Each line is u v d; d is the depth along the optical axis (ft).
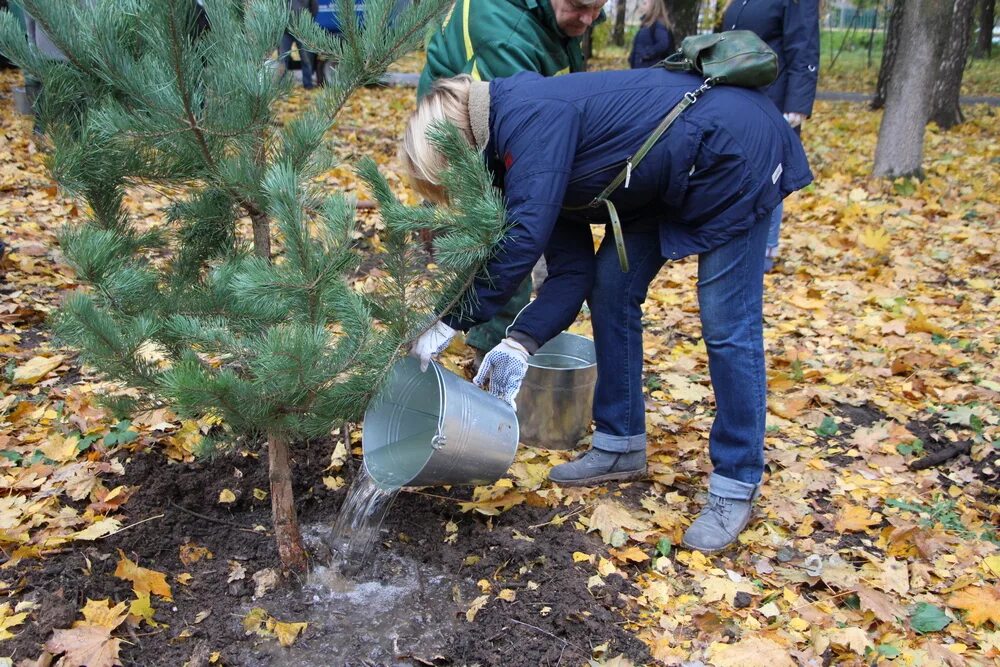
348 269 7.11
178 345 7.52
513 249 7.46
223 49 7.05
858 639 7.92
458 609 8.39
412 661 7.72
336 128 30.48
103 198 7.53
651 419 12.39
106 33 6.55
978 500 10.75
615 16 88.74
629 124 7.99
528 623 8.10
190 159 7.30
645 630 8.12
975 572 9.14
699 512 10.06
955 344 15.42
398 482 8.13
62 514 9.09
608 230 9.54
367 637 8.00
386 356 7.31
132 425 10.85
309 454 10.71
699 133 7.96
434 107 7.77
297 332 6.48
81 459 10.31
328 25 26.08
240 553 9.07
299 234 6.34
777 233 19.11
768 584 8.91
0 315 13.78
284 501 8.50
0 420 10.98
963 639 8.21
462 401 8.10
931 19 26.91
